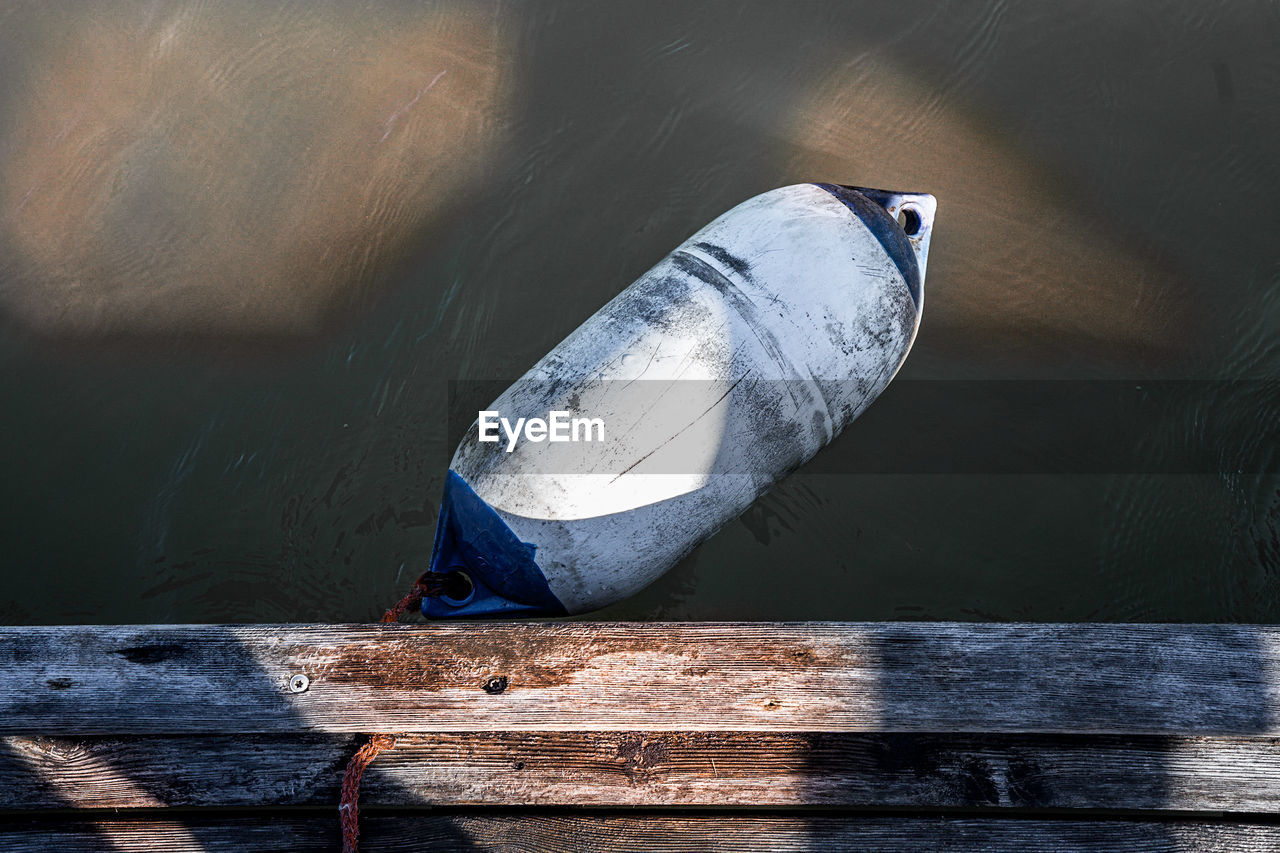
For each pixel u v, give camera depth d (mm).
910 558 3943
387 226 4781
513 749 2676
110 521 4082
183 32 5270
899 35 5309
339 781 2668
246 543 4031
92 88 5125
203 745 2678
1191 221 4738
